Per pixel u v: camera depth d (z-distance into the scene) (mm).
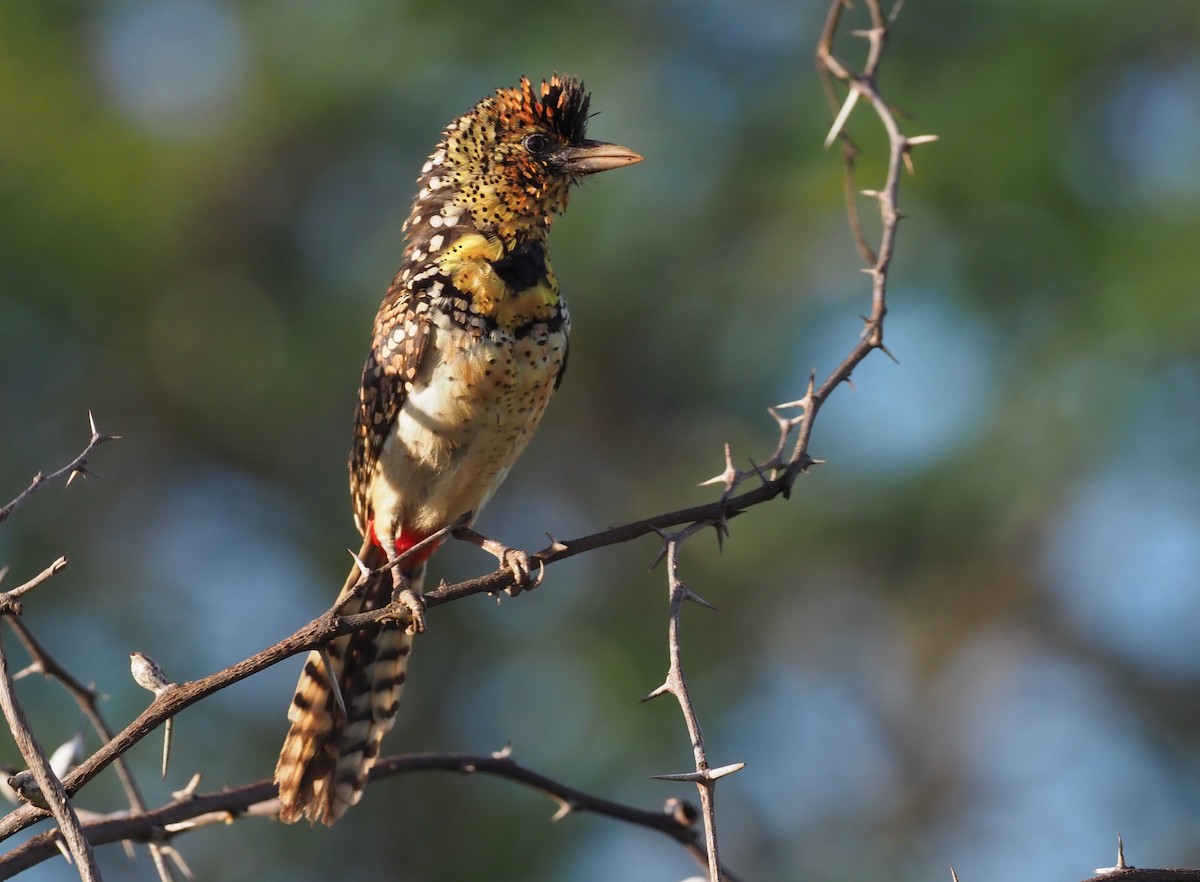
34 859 5246
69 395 13945
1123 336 12273
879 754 15094
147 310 13883
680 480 14352
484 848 12719
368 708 7297
